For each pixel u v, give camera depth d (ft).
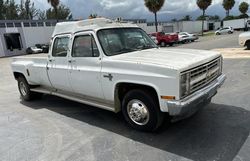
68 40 17.12
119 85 14.39
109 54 15.02
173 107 11.85
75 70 16.62
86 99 17.13
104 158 12.11
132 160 11.75
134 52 15.71
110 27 16.26
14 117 19.17
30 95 23.22
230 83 24.09
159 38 94.89
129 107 14.60
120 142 13.61
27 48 110.63
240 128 14.11
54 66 18.51
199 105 13.10
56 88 19.67
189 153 11.92
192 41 106.73
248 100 18.74
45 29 123.75
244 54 43.50
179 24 205.77
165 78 11.93
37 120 18.12
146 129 14.14
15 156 12.93
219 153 11.70
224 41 87.66
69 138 14.60
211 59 14.24
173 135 13.85
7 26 107.76
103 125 16.17
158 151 12.34
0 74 46.26
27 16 204.33
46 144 14.01
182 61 12.69
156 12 128.36
